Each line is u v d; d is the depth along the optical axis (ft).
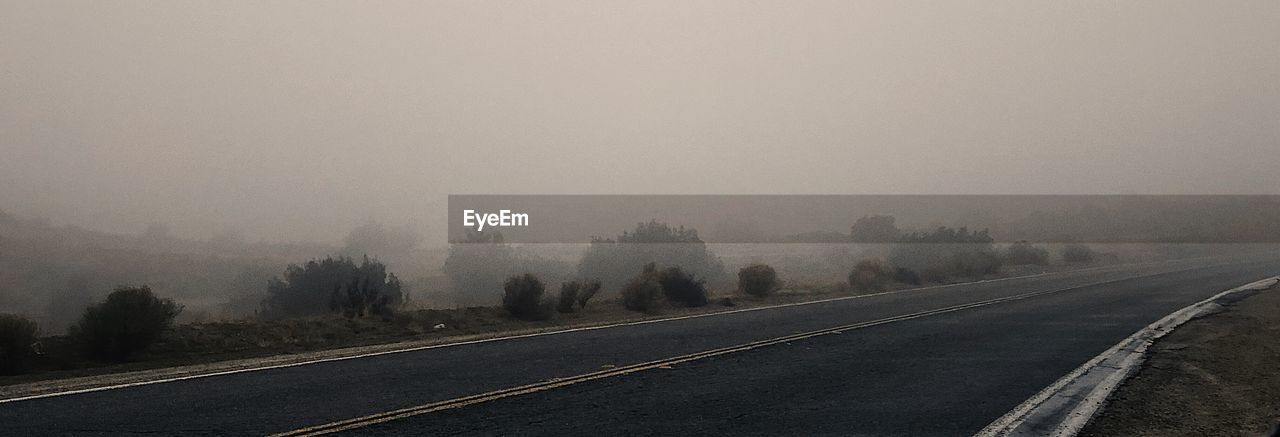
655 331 54.80
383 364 39.45
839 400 30.53
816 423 26.55
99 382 33.99
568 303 73.20
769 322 60.95
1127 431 25.55
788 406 29.37
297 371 37.09
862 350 44.73
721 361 40.52
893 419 27.17
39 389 32.09
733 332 53.93
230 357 44.32
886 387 33.32
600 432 25.12
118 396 30.60
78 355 42.83
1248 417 27.48
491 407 28.91
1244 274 116.26
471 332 57.21
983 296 87.10
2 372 37.99
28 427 25.17
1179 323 56.85
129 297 44.98
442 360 40.83
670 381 34.63
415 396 30.96
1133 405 29.48
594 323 61.05
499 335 52.49
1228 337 48.85
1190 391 32.14
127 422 25.99
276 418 26.76
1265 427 26.02
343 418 26.86
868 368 38.37
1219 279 106.63
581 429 25.50
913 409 28.86
